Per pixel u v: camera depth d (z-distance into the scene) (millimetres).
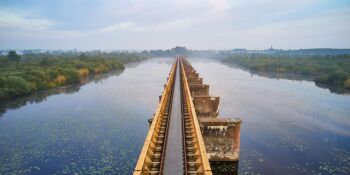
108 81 62562
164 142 14352
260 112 33562
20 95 43375
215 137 18281
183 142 14750
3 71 55312
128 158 19906
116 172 17797
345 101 41688
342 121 30281
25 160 19672
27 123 28859
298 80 69062
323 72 78812
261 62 108750
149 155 12547
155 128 15703
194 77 41531
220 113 32594
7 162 19328
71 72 59281
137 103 37938
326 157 20500
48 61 75312
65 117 31047
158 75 76688
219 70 97312
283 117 31438
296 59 118250
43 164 19016
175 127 17391
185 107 23031
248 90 50469
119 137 24281
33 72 52375
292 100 41781
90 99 41094
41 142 23250
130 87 53062
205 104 26375
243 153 20859
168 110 21875
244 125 27984
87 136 24594
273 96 44844
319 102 40656
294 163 19312
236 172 18047
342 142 23750
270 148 21984
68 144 22703
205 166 10789
